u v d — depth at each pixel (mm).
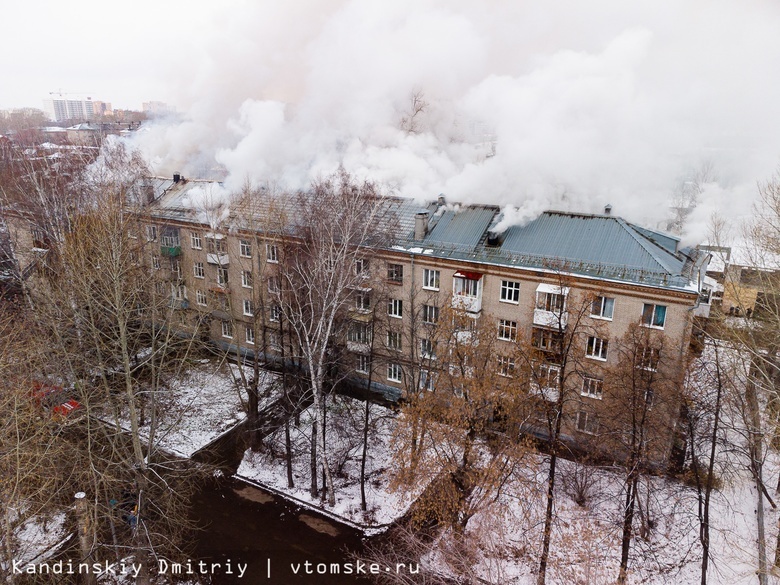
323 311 23891
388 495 26688
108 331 26406
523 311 29391
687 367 24125
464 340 24922
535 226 30656
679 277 25766
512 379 22781
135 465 21906
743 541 23734
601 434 25266
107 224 21328
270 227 33875
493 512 22578
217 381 37219
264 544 23703
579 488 25641
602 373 27812
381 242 31859
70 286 23906
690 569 22562
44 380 25234
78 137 73250
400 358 31891
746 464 27078
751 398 24469
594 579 20656
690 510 25188
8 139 65688
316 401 25078
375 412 33250
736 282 30062
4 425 18906
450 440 22000
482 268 29781
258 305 34906
